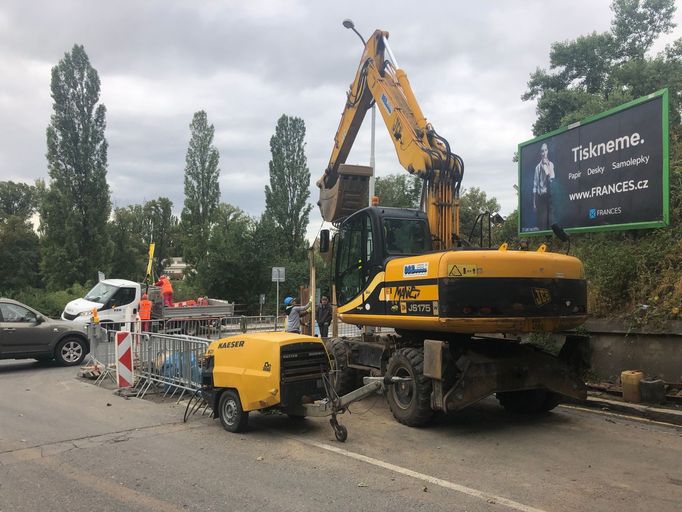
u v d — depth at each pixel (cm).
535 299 708
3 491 488
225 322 2039
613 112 1038
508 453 610
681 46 2302
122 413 823
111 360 1148
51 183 3512
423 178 945
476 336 888
